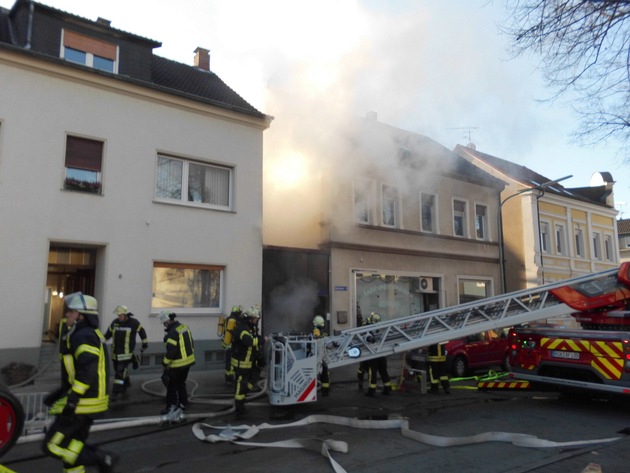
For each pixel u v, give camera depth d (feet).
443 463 16.06
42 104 32.60
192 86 43.29
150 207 36.35
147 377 33.78
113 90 35.50
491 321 27.68
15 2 35.68
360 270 49.47
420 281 55.83
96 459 12.38
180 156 38.34
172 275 37.63
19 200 31.17
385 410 24.61
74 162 33.86
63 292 35.70
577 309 27.35
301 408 24.94
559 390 26.30
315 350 23.77
